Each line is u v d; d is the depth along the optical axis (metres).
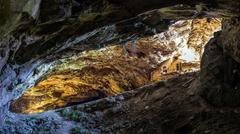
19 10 3.18
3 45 3.75
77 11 3.85
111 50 9.15
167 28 5.32
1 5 2.97
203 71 6.91
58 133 7.25
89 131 7.23
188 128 6.16
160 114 6.99
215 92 6.47
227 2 4.21
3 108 6.01
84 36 4.82
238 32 5.40
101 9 3.97
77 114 7.95
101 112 7.91
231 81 6.27
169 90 7.93
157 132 6.42
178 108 6.92
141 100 8.03
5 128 7.08
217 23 8.55
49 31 4.15
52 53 5.18
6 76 4.74
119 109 7.87
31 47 4.45
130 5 4.05
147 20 4.89
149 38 9.15
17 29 3.64
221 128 5.74
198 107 6.63
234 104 6.19
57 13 3.66
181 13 4.72
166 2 4.16
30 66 5.31
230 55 6.09
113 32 5.14
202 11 4.63
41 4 3.46
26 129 7.34
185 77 8.23
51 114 8.06
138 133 6.64
